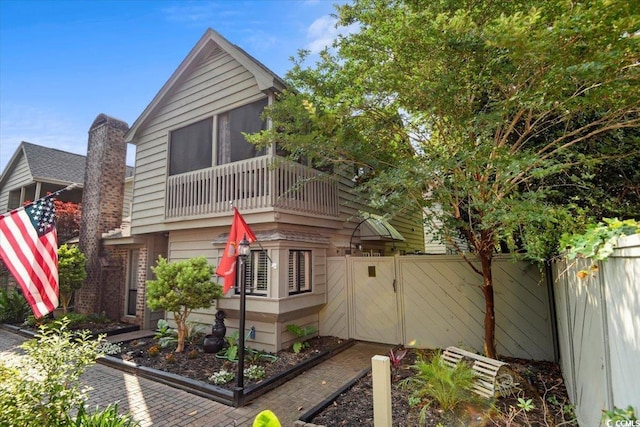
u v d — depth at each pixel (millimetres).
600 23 2766
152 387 4820
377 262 7098
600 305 2152
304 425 3252
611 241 1849
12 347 7242
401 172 4184
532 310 5617
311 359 5668
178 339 6414
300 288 6984
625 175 4539
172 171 8336
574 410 3312
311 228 7492
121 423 2871
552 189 4523
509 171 3533
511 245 4062
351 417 3436
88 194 10703
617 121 3959
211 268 6461
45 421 2568
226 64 7527
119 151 10867
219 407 4184
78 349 3166
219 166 7195
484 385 3625
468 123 4273
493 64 3881
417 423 3223
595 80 3248
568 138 4535
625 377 1753
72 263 9055
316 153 5320
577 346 3135
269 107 5598
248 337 6574
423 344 6469
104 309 9656
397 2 4629
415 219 4824
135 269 9680
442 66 4199
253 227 6824
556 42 3031
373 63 4730
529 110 4113
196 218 7387
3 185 15211
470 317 6129
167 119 8570
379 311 6965
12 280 12695
